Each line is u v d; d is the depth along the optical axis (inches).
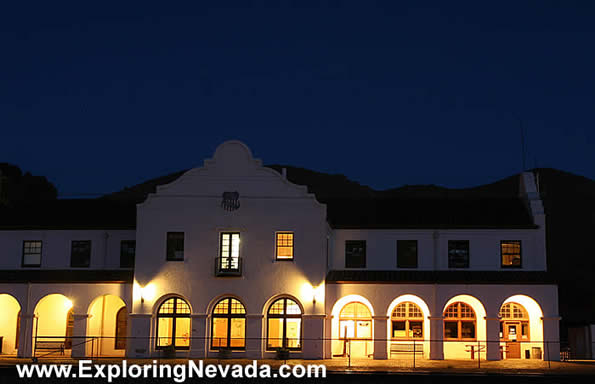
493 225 1455.5
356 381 1088.2
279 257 1389.0
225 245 1400.1
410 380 1090.7
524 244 1451.8
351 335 1428.4
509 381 1079.0
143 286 1391.5
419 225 1471.5
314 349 1347.2
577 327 1536.7
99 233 1505.9
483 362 1278.3
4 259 1518.2
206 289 1382.9
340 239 1485.0
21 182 2682.1
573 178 4500.5
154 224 1412.4
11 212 1601.9
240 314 1387.8
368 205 1584.6
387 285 1370.6
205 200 1411.2
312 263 1376.7
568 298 2422.5
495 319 1339.8
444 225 1467.8
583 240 3491.6
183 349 1379.2
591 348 1455.5
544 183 4291.3
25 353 1392.7
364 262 1472.7
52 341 1481.3
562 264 3164.4
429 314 1359.5
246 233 1395.2
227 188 1412.4
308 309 1360.7
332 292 1375.5
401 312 1433.3
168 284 1389.0
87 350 1400.1
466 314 1422.2
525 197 1533.0
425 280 1368.1
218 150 1425.9
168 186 1419.8
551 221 3698.3
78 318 1402.6
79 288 1412.4
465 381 1082.7
